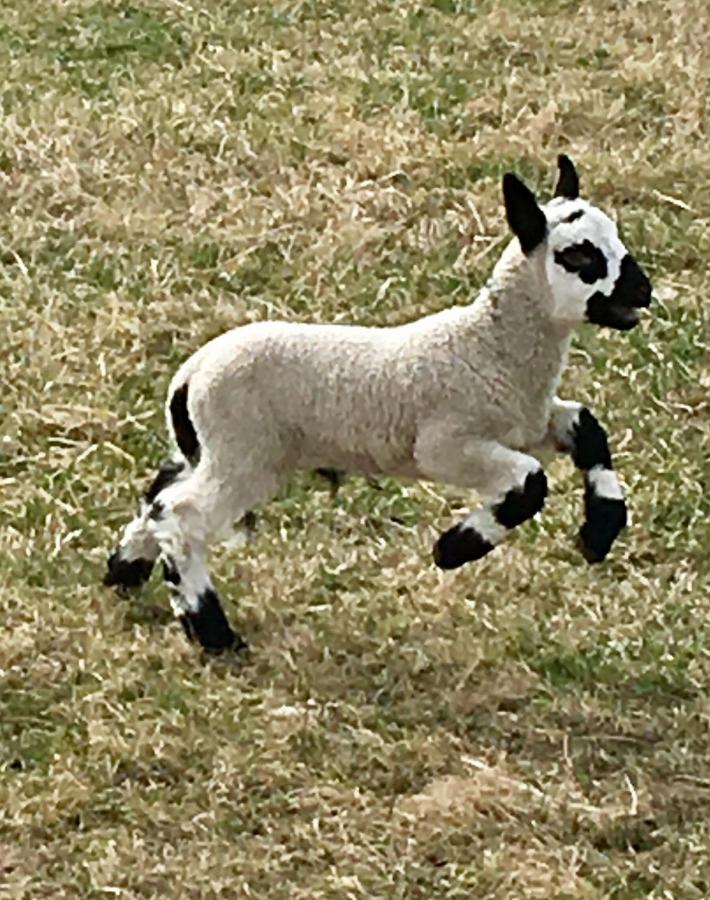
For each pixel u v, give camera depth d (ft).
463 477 23.94
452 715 24.40
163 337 32.71
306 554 27.40
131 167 37.73
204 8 43.75
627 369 31.86
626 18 43.62
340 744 23.88
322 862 22.24
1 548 27.35
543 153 38.17
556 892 21.70
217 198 36.73
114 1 43.75
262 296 33.86
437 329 24.06
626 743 24.11
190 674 24.94
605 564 27.50
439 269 34.60
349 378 24.04
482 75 41.32
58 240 35.32
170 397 25.07
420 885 21.94
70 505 28.45
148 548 26.07
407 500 28.58
